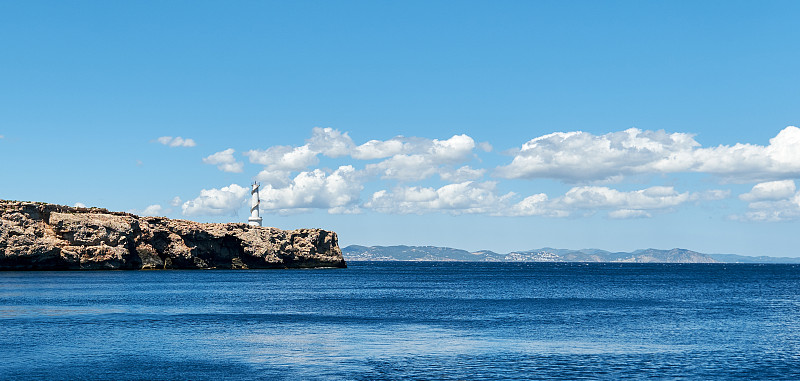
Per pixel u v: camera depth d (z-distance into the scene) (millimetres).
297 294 106688
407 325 61625
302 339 52062
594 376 39094
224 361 42531
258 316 69125
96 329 56438
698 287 142375
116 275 164000
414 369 40594
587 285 150250
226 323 62344
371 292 115125
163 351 45906
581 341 51719
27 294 93875
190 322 62844
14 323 59469
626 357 44781
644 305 87062
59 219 185750
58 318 63719
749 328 60812
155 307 77688
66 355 43812
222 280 151250
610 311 77438
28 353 44250
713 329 59875
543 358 44281
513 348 48156
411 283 155875
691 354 46125
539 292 118312
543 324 62969
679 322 65500
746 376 39406
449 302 90812
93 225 191375
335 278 182250
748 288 138750
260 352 45906
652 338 53625
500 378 38438
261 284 137125
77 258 183500
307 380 37562
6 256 169000
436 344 49750
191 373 38969
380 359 43594
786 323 65250
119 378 37469
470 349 47594
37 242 176000
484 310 77938
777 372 40531
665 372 40312
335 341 51031
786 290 130625
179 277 162625
